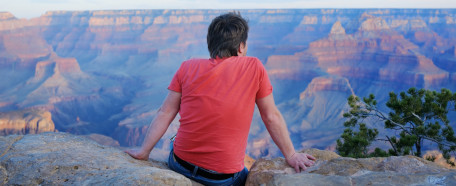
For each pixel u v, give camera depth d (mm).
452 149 6855
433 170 2039
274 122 2246
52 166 2092
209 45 2219
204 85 2115
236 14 2211
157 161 2711
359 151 7094
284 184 1974
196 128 2139
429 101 7145
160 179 1847
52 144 2562
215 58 2191
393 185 1850
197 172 2209
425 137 7070
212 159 2152
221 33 2139
